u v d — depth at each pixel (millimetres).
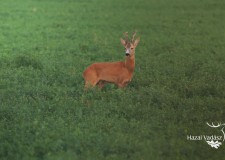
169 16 82500
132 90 36312
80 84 38250
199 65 45969
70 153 25391
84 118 30547
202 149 26750
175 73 42250
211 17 81688
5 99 33781
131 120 30297
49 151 25797
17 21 74688
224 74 42375
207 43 60688
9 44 57156
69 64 45688
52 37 63469
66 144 26516
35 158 25203
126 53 36312
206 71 43250
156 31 70250
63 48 55438
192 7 91938
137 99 33969
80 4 94312
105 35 65812
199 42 61188
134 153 25953
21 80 38969
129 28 72438
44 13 83062
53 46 56531
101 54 51750
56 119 30203
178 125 29922
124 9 89438
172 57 50594
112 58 50094
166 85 38125
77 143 26547
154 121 30188
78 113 31141
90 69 36281
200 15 83750
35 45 56969
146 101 33750
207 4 95062
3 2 93750
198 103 33469
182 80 39062
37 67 44125
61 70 42219
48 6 90750
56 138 27188
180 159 25469
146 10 88562
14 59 46750
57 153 25594
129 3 96000
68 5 92812
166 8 90812
